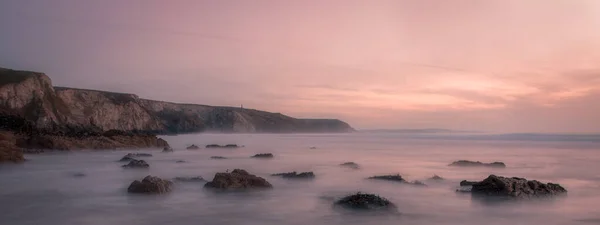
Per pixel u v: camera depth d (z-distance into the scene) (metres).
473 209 19.11
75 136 56.66
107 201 20.69
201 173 32.94
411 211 18.69
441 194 22.92
